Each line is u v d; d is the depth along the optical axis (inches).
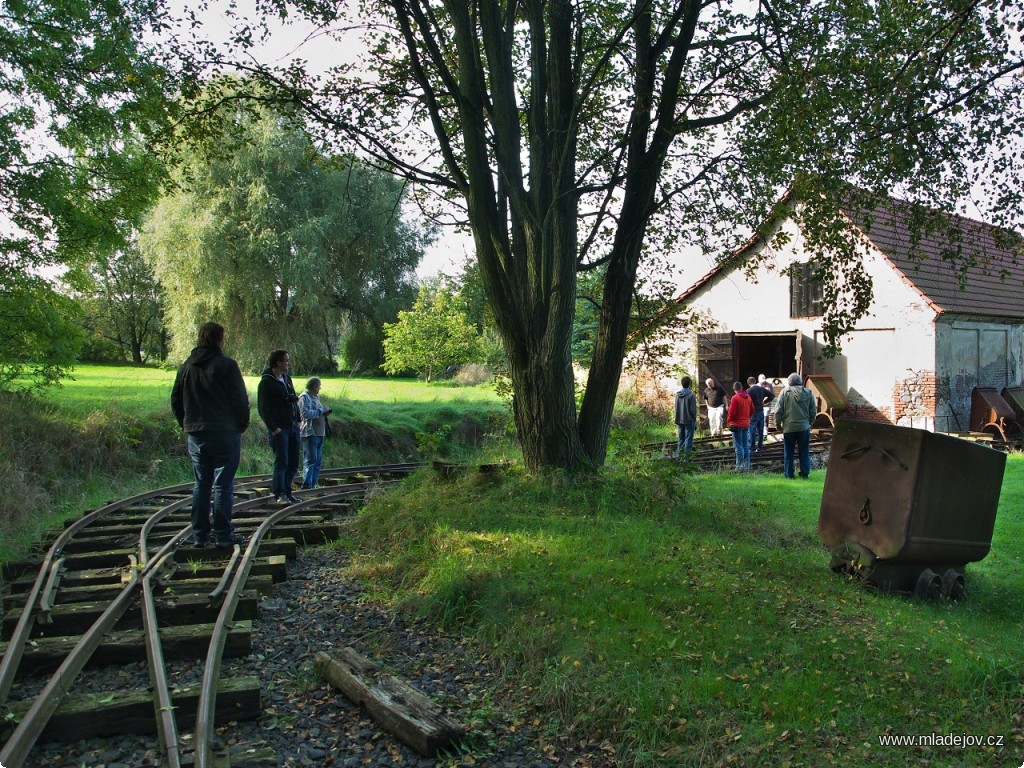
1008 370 1018.7
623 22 453.4
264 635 227.0
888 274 921.5
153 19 413.4
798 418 577.0
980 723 169.3
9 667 185.5
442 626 232.5
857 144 337.1
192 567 283.3
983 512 292.5
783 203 416.2
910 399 908.6
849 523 292.8
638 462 412.8
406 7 411.2
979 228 357.1
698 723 167.0
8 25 532.7
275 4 422.6
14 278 549.3
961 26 319.3
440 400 920.3
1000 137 328.2
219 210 1306.6
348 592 272.7
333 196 1424.7
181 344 1314.0
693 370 1056.8
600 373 422.6
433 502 366.9
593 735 168.7
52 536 351.9
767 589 258.7
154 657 187.0
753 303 1030.4
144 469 569.6
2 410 516.1
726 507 398.9
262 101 440.8
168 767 146.7
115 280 1903.3
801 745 159.0
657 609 233.1
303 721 174.4
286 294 1402.6
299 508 415.2
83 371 1233.4
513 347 414.9
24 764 149.2
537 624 217.9
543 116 426.0
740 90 435.8
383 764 156.6
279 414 429.1
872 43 339.6
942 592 285.6
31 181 537.6
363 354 1611.7
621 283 420.8
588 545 296.2
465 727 168.1
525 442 412.8
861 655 201.0
